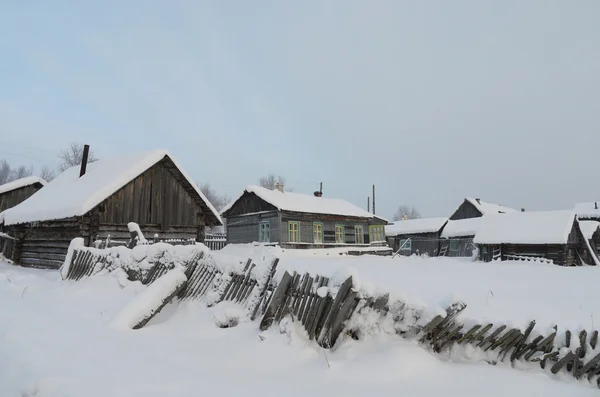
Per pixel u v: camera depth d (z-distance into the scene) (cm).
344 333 513
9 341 489
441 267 1658
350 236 3288
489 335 502
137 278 887
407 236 4606
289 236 2772
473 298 747
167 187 1816
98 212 1530
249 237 2953
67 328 581
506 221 2711
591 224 3034
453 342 513
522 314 610
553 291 874
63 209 1533
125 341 538
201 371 418
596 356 449
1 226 2166
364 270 1425
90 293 877
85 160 1973
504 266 1784
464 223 4278
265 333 539
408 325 515
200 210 1947
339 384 401
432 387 407
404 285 956
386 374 428
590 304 705
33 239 1850
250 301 621
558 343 488
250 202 2981
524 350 495
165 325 651
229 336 562
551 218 2567
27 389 367
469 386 416
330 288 521
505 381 434
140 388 353
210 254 752
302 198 3247
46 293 943
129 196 1659
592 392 421
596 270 1553
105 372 389
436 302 520
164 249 859
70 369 394
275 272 623
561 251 2403
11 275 1242
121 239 1599
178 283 727
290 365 459
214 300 685
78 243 1134
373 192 6178
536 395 402
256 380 400
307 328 529
